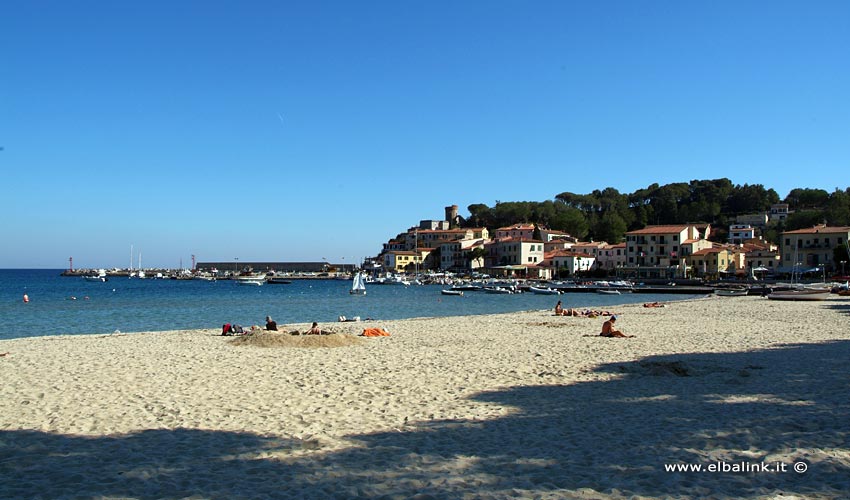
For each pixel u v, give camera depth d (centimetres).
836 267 13450
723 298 9225
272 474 1128
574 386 1992
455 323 4831
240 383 2081
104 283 19450
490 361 2592
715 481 1057
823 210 19138
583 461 1181
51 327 5428
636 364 2412
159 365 2505
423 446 1304
